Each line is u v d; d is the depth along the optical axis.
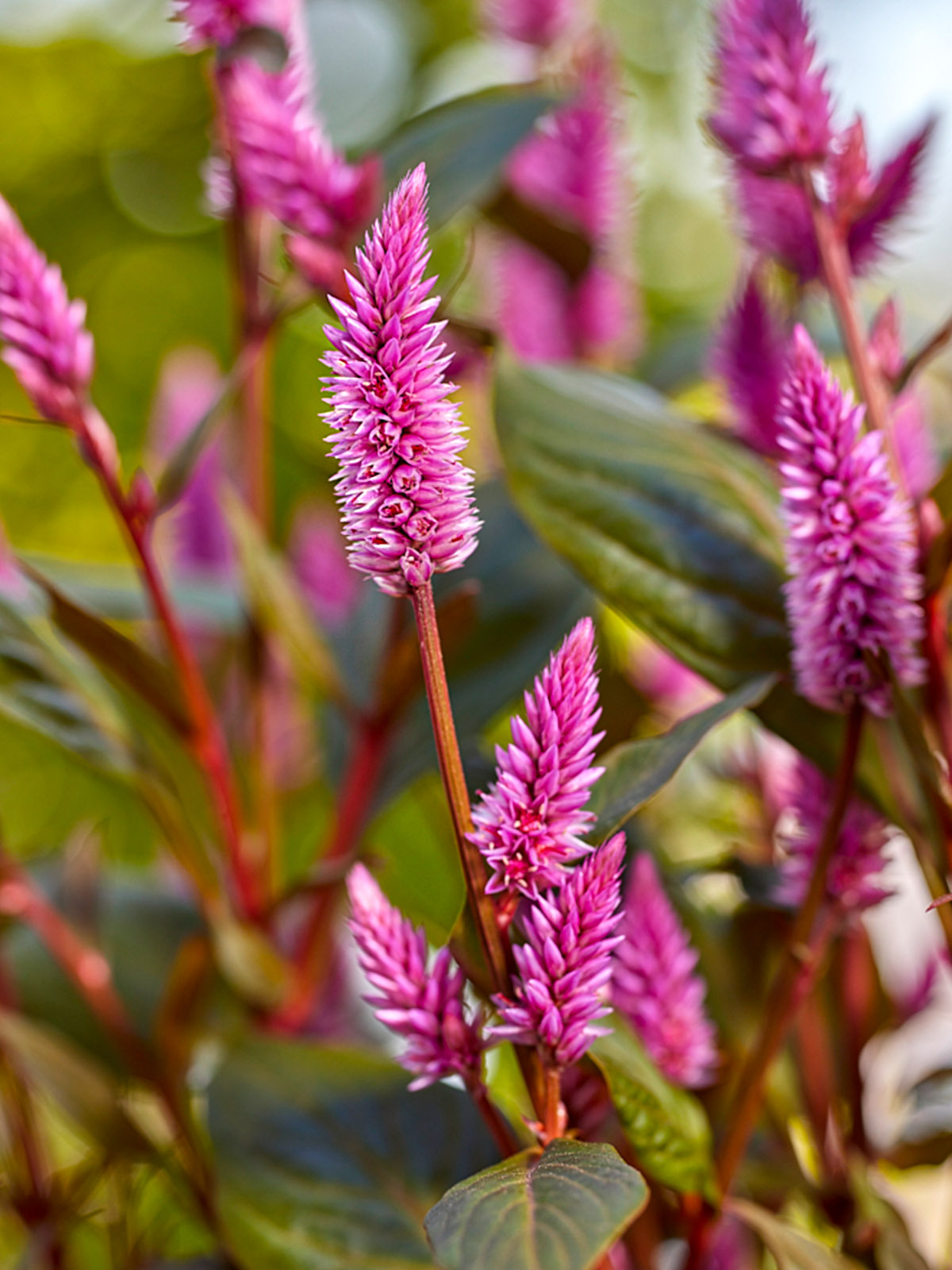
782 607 0.63
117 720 0.72
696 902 0.72
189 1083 0.76
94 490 2.45
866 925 0.69
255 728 0.78
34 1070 0.68
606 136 0.88
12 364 0.64
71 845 0.84
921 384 0.88
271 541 0.81
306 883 0.71
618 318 0.90
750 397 0.69
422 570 0.51
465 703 0.72
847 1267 0.59
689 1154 0.58
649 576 0.64
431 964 0.55
